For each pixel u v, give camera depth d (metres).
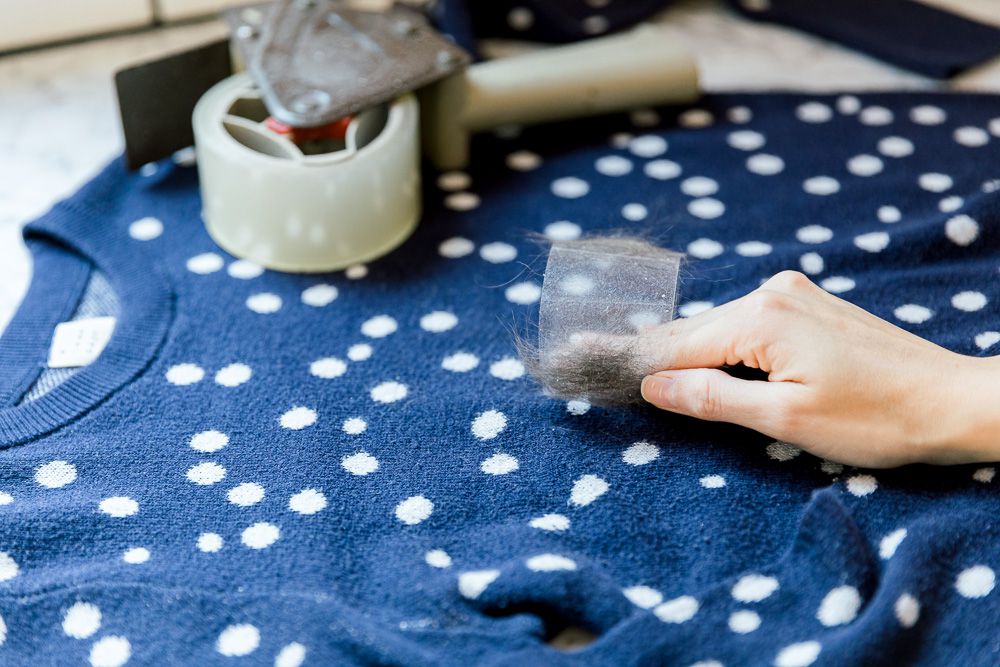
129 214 0.75
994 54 0.85
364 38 0.76
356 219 0.71
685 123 0.80
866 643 0.55
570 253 0.65
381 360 0.67
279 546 0.60
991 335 0.67
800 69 0.86
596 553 0.60
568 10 0.88
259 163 0.69
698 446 0.64
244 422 0.65
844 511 0.59
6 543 0.60
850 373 0.60
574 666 0.55
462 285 0.71
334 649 0.56
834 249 0.71
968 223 0.71
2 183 0.77
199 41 0.88
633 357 0.63
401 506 0.62
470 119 0.76
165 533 0.61
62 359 0.68
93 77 0.84
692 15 0.91
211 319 0.69
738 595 0.58
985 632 0.57
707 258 0.72
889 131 0.79
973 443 0.60
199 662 0.56
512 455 0.64
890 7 0.90
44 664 0.56
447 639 0.56
